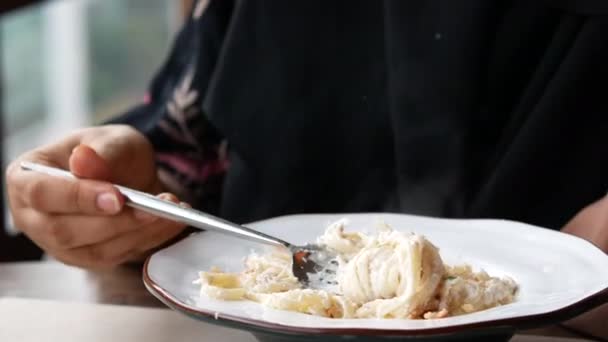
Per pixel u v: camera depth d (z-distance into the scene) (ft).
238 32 3.45
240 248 2.31
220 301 1.92
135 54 7.94
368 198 3.49
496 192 3.17
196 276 2.11
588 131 3.12
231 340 2.23
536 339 2.22
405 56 3.26
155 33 7.86
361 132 3.47
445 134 3.24
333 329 1.61
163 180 3.68
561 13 3.22
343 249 2.15
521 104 3.25
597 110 3.11
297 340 1.68
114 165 2.72
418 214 3.31
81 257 2.48
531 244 2.25
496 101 3.32
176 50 3.86
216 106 3.48
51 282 2.83
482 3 3.17
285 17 3.43
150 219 2.33
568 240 2.19
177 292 1.98
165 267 2.11
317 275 2.11
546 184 3.16
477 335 1.64
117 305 2.53
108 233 2.36
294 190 3.53
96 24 7.88
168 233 2.45
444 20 3.21
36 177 2.40
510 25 3.27
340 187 3.53
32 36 7.50
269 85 3.47
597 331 2.30
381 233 2.05
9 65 7.26
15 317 2.40
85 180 2.34
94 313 2.43
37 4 4.50
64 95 7.89
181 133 3.69
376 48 3.41
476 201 3.24
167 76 3.85
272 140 3.51
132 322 2.36
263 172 3.53
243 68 3.48
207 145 3.74
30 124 7.56
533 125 3.13
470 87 3.22
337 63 3.44
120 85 8.03
